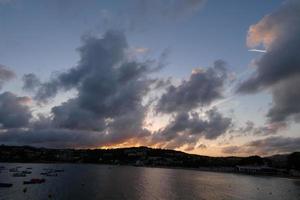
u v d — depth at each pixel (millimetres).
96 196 99938
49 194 102375
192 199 100500
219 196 109875
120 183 150125
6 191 109375
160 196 105188
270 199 105562
